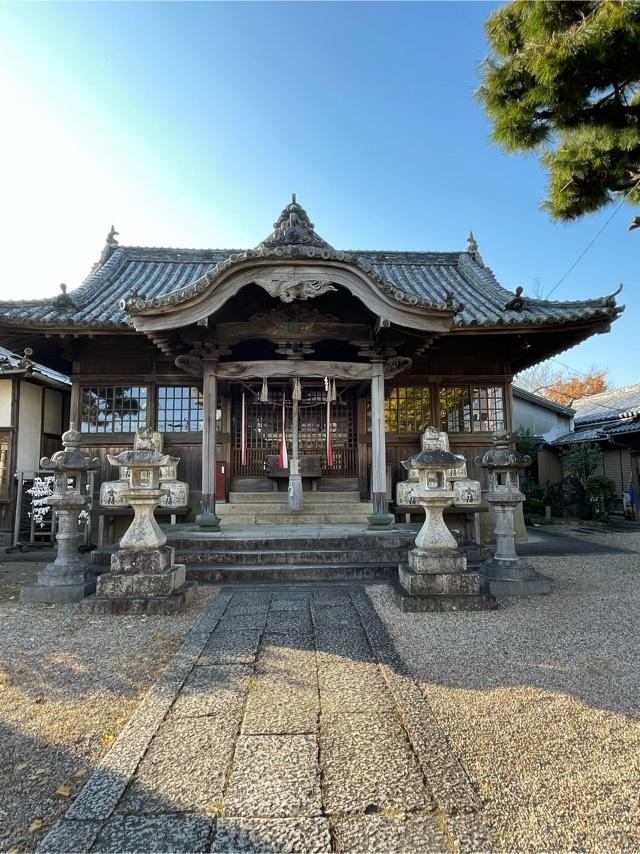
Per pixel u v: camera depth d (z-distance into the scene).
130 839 1.85
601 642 3.88
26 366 9.52
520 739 2.50
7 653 3.75
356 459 10.29
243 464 9.04
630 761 2.32
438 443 7.98
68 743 2.54
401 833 1.88
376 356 7.66
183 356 7.55
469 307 9.83
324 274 6.68
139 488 5.10
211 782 2.17
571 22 4.18
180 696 2.97
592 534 11.25
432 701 2.90
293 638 3.96
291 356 7.73
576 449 15.12
